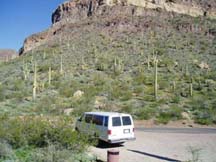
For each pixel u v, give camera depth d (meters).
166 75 49.81
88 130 13.70
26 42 103.56
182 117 30.33
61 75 49.94
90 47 68.88
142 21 86.12
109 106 32.91
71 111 31.28
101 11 104.06
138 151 14.96
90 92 39.34
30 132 12.48
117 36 77.00
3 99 38.03
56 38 85.50
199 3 107.88
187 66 55.22
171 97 38.50
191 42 71.25
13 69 60.00
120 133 15.91
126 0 104.31
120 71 51.19
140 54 62.53
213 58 61.38
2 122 12.61
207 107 33.75
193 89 43.25
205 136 20.91
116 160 10.87
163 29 80.88
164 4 103.50
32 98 38.06
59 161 10.53
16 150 11.85
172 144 17.31
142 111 31.28
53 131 12.17
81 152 12.11
